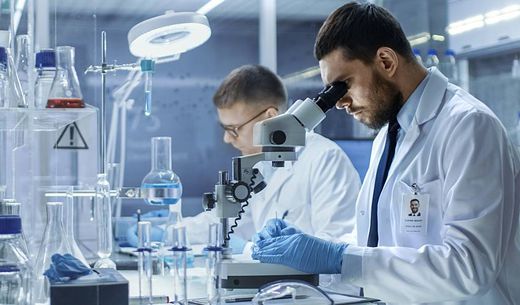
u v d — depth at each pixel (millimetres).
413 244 1840
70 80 1637
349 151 3561
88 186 1954
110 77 2787
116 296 1309
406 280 1677
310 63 4480
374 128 1942
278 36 4426
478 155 1712
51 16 2168
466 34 3320
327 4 4152
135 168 4449
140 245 1645
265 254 1686
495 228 1674
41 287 1442
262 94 2520
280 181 2773
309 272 1676
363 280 1694
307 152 2779
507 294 1830
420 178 1855
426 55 3459
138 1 3781
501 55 3162
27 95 1715
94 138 1974
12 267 1338
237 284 1595
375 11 1844
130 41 2236
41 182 1885
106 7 3721
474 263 1647
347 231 2535
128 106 3008
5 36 1721
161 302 1574
